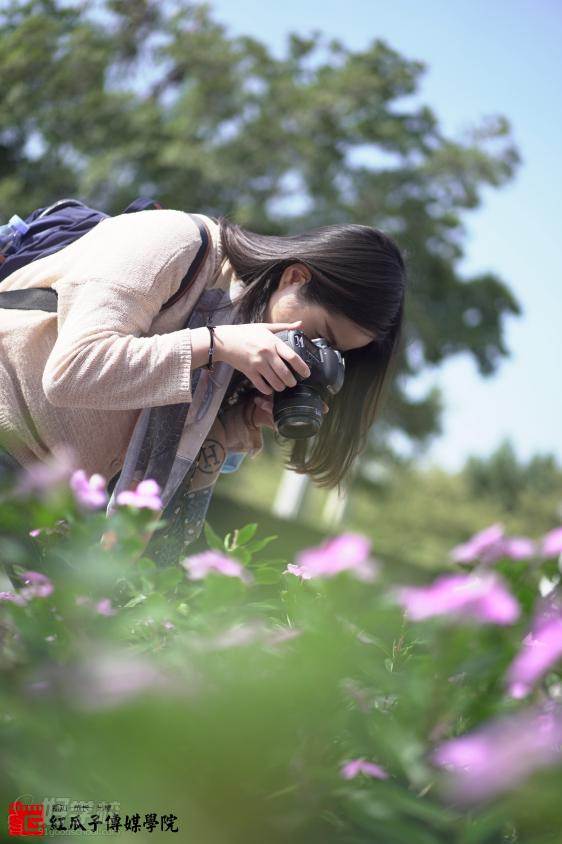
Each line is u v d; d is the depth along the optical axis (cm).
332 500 2106
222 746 56
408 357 1680
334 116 1633
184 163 1555
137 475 173
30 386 168
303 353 168
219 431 197
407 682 74
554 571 82
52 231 182
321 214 1600
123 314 164
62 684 58
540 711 75
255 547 100
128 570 85
